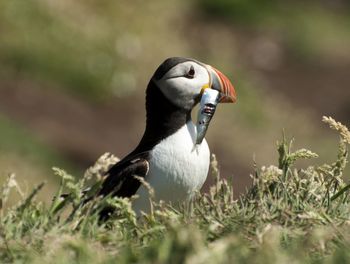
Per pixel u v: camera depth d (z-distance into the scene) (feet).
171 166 19.98
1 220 15.75
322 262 14.07
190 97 20.76
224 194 17.78
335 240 14.93
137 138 59.67
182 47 70.44
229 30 80.12
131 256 14.33
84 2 68.64
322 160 61.67
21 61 61.62
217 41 77.10
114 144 57.31
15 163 47.67
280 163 18.81
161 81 20.84
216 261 13.58
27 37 62.95
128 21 68.90
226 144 60.90
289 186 18.12
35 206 16.60
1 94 58.75
